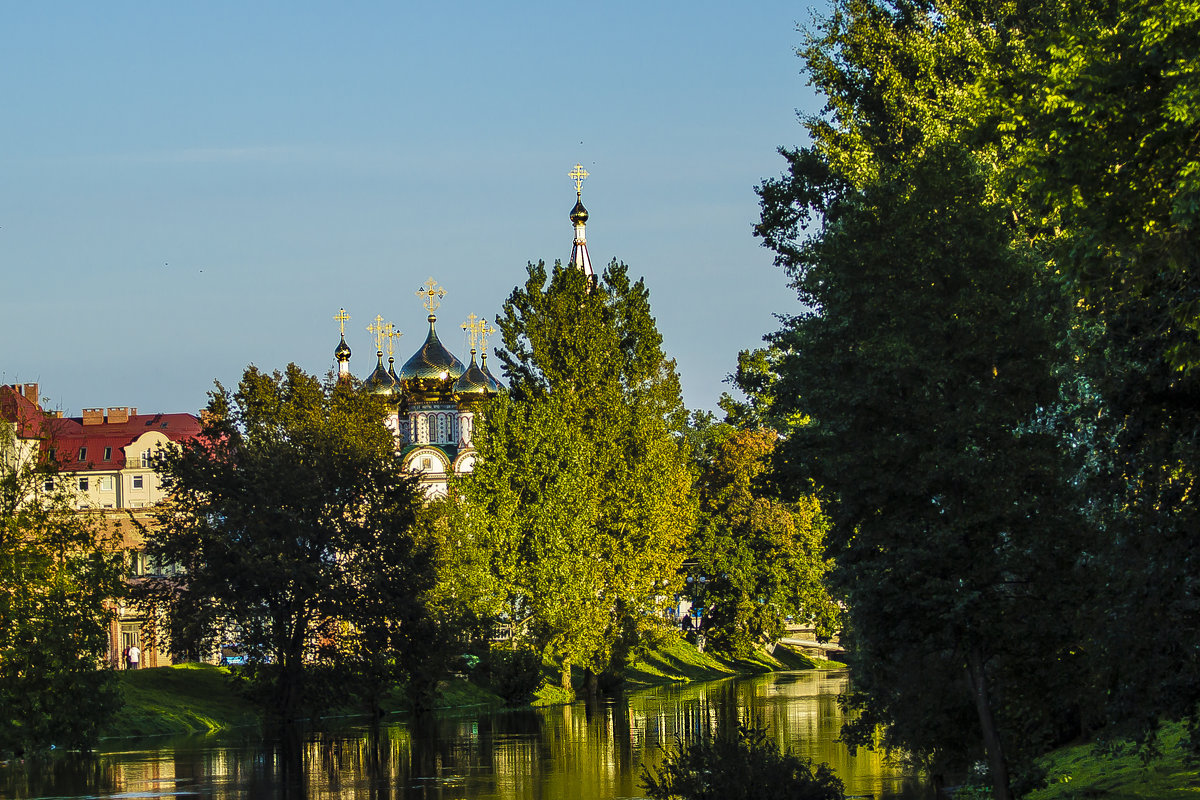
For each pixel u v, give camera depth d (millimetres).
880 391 39312
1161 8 29500
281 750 82625
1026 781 42562
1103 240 31703
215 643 101250
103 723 82438
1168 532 31938
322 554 103250
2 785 66625
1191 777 40375
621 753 75312
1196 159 29953
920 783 55094
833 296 42281
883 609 38938
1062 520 37969
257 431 109812
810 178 72438
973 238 39562
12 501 83938
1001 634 37875
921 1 70000
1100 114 31375
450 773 68062
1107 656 32438
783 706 106375
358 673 100312
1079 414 39406
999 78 39312
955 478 38250
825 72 70000
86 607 83938
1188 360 30281
